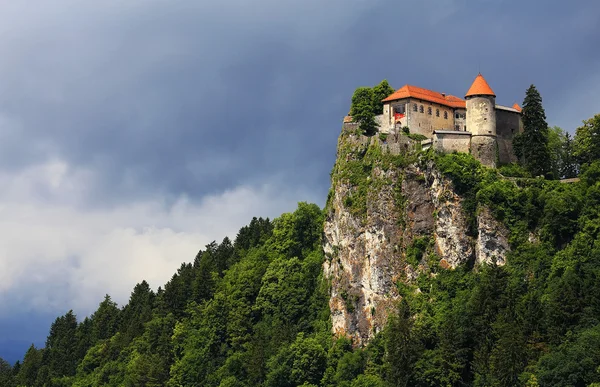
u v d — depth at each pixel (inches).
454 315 7849.4
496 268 7746.1
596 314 7096.5
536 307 7352.4
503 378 6939.0
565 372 6624.0
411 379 7603.4
